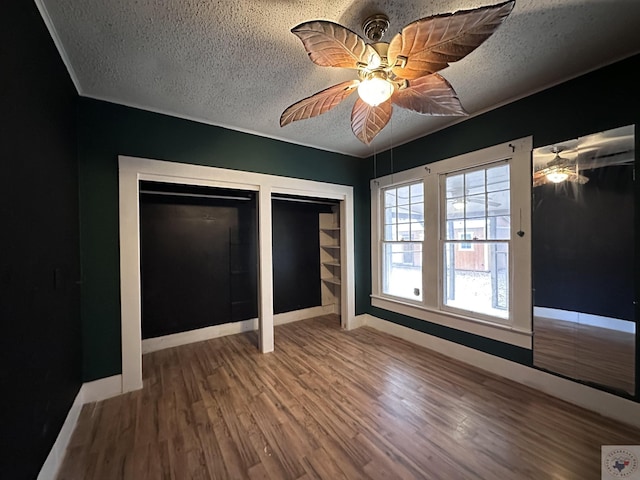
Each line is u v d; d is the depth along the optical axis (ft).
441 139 9.61
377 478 4.61
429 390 7.29
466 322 8.91
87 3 4.37
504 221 8.07
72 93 6.54
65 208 5.91
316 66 6.12
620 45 5.56
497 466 4.82
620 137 5.98
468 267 9.00
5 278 3.35
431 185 9.91
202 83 6.76
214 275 11.60
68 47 5.40
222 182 9.27
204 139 8.92
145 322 10.11
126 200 7.62
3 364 3.28
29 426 3.95
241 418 6.22
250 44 5.42
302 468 4.84
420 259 10.77
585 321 6.48
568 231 6.75
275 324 13.20
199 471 4.80
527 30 5.12
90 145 7.21
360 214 13.03
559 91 6.86
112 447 5.37
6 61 3.42
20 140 3.79
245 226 12.35
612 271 6.12
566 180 6.77
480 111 8.41
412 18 4.89
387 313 11.91
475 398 6.89
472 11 3.23
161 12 4.58
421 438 5.53
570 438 5.47
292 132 9.92
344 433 5.70
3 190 3.33
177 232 10.82
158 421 6.15
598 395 6.27
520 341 7.58
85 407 6.70
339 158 12.26
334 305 15.20
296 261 14.02
